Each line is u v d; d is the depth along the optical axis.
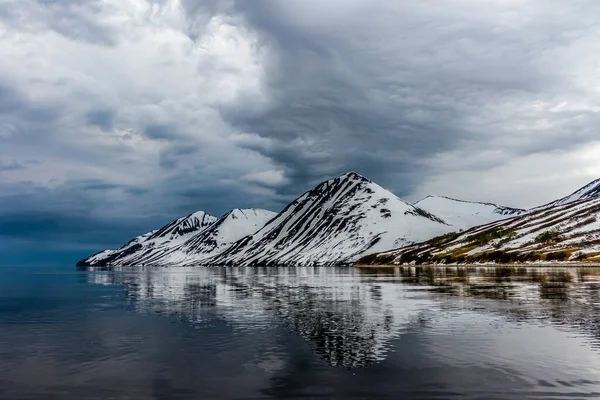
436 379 27.47
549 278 116.31
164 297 86.62
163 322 51.94
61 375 29.72
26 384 27.84
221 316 56.00
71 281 174.88
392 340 39.12
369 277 152.00
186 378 28.53
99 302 79.12
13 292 109.62
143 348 37.56
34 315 60.94
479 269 192.38
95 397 25.30
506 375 28.11
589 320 48.31
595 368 29.48
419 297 75.38
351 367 30.42
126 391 26.19
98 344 39.62
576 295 72.69
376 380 27.39
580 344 36.56
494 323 47.12
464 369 29.55
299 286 112.12
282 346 37.38
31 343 40.44
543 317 50.62
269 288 107.00
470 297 72.94
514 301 66.00
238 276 196.12
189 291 102.19
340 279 143.25
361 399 24.11
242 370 30.08
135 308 67.75
